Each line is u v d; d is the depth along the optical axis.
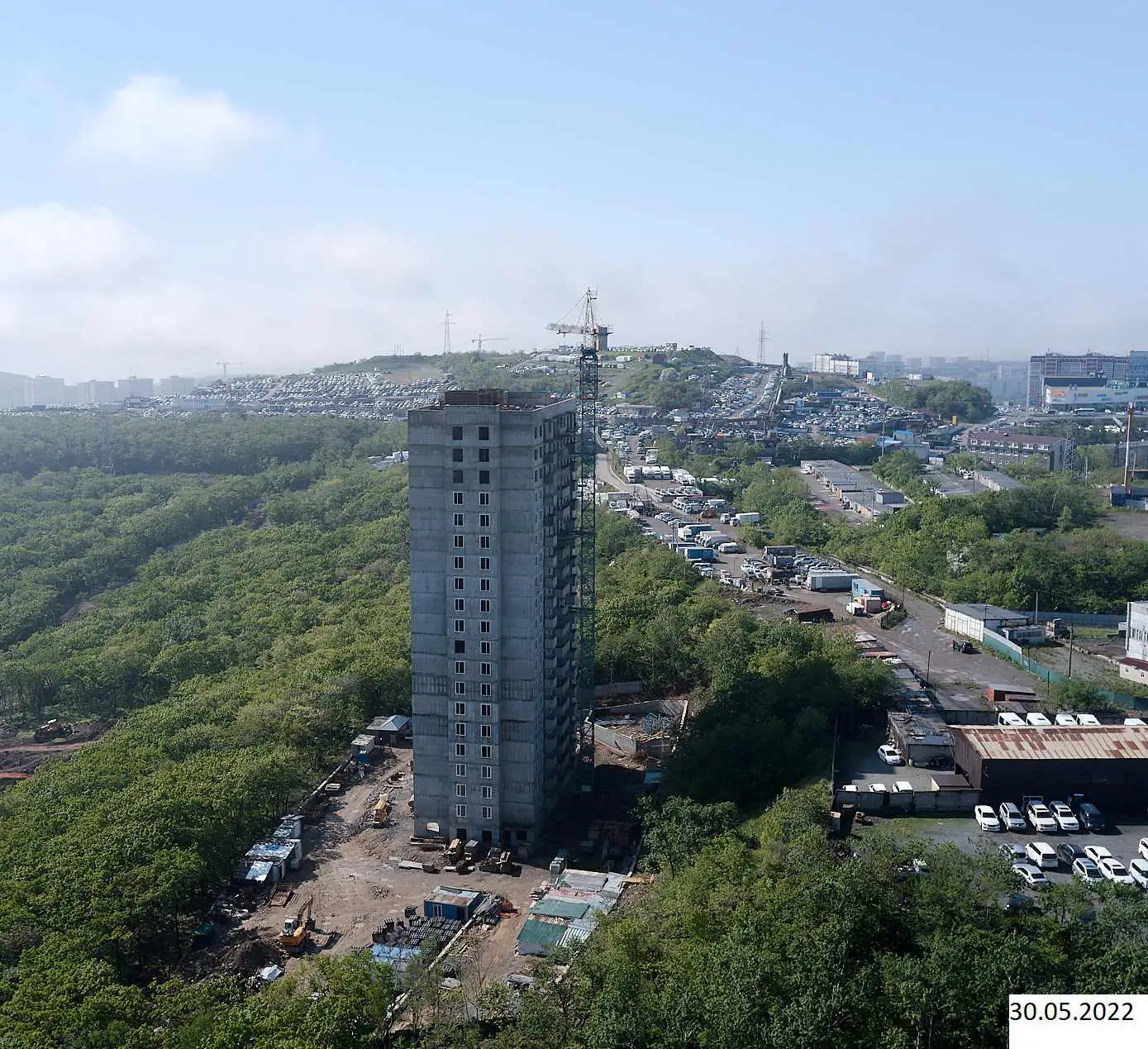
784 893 145.38
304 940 182.62
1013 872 149.12
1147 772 188.50
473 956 171.25
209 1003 147.12
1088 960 124.44
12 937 163.62
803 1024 115.94
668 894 165.25
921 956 131.00
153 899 174.62
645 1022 127.88
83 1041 136.25
